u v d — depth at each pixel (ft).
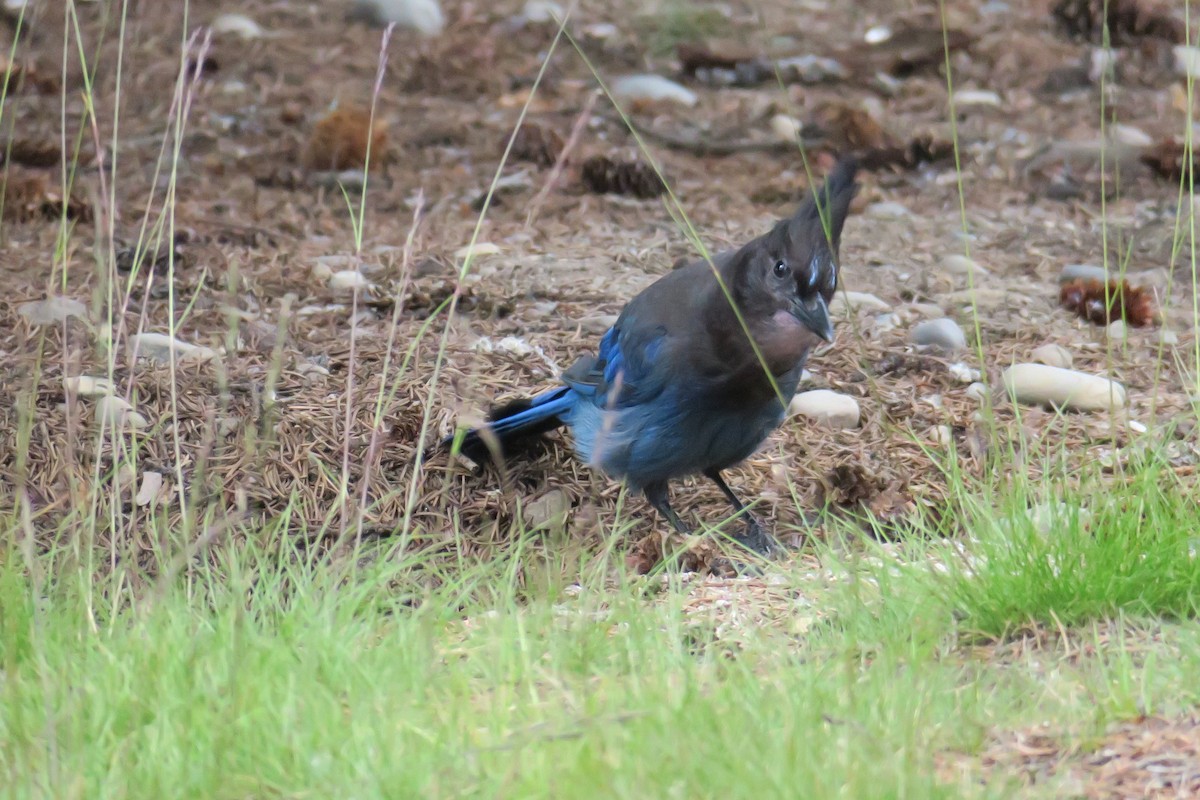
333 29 71.97
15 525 28.19
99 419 35.22
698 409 32.94
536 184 57.31
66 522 29.09
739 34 73.20
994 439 31.71
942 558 28.50
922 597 26.61
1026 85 68.23
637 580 30.19
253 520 33.50
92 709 21.90
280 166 57.82
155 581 29.14
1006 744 20.85
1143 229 53.26
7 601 24.98
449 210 54.85
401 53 69.77
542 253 50.14
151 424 36.37
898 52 70.79
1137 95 66.74
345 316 44.37
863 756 19.38
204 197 54.65
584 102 65.51
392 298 45.03
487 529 34.40
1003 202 56.95
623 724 20.38
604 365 34.50
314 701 21.83
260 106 63.31
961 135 62.85
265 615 25.86
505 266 48.44
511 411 36.17
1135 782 19.49
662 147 61.57
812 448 37.35
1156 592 26.20
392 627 25.68
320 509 34.37
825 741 19.98
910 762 19.25
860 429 38.42
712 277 32.63
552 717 21.25
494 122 62.85
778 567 30.30
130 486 34.14
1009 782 19.19
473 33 72.43
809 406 38.70
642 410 33.42
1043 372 39.52
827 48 72.23
